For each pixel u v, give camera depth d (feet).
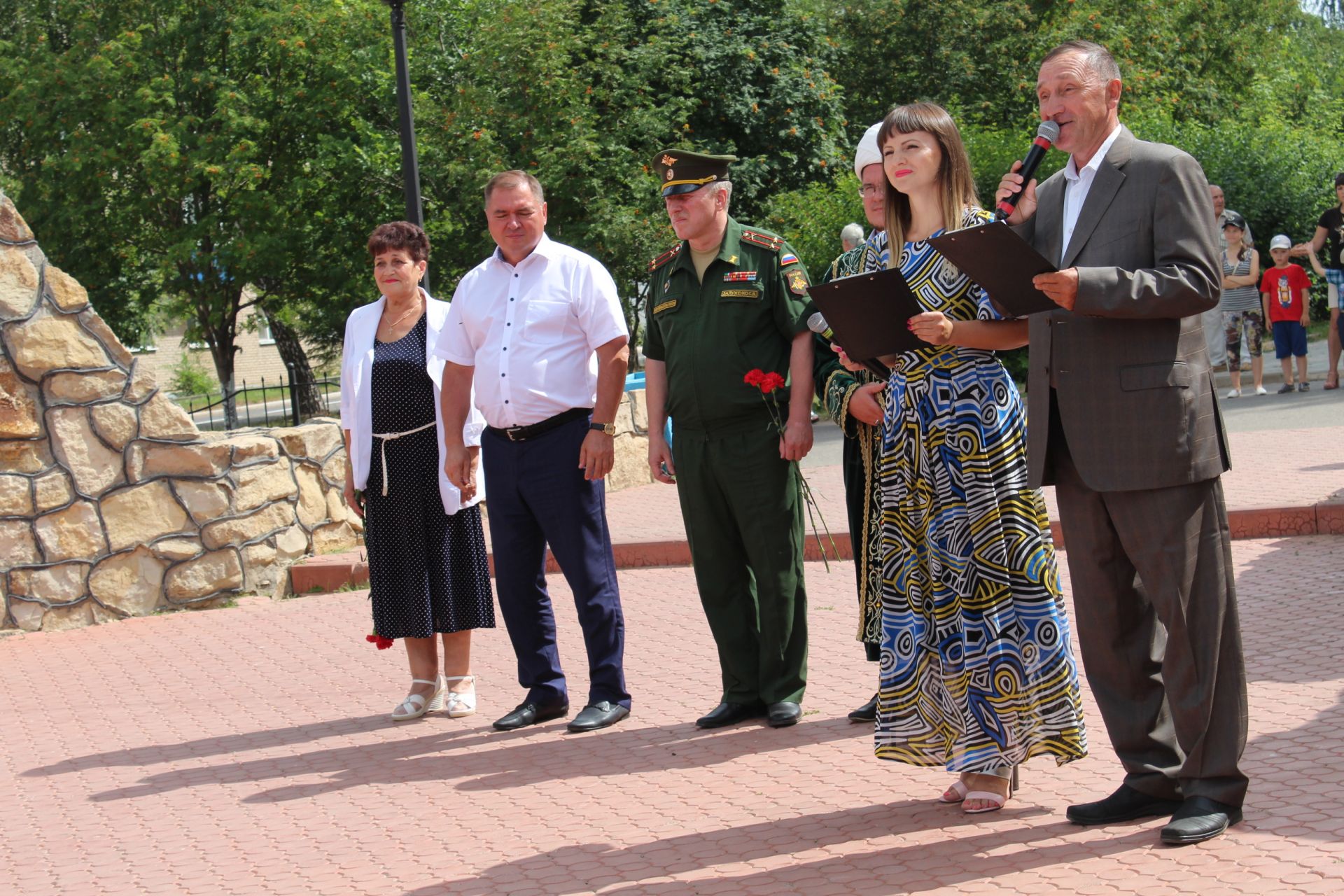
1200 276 10.60
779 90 66.74
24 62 71.31
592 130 60.29
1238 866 10.57
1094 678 12.09
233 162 67.51
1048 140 11.10
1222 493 11.45
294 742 17.75
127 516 27.09
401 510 18.37
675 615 23.63
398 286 18.78
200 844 13.94
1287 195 62.23
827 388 15.58
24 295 26.16
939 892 10.77
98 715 19.86
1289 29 115.55
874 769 14.46
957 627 12.39
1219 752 11.37
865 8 82.53
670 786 14.52
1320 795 12.01
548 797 14.52
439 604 18.43
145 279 79.25
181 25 72.54
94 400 26.78
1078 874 10.80
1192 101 87.76
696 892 11.34
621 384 17.39
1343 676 15.81
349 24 68.64
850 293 11.89
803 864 11.75
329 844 13.58
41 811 15.47
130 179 72.64
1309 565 22.12
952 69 80.69
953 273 12.35
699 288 16.49
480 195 59.11
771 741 15.90
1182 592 11.16
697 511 16.66
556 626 23.68
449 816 14.17
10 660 23.93
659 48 62.08
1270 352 56.44
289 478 29.53
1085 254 11.21
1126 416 11.05
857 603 23.12
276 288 76.48
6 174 77.46
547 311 17.38
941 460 12.37
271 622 25.90
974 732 12.26
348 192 68.95
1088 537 11.64
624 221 57.98
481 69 61.31
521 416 17.35
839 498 32.27
